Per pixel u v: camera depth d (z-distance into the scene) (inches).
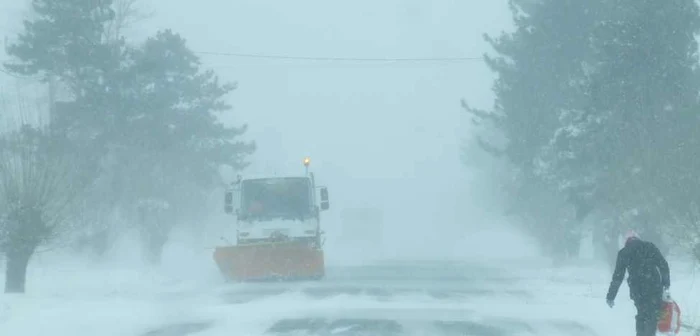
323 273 1893.5
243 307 1318.9
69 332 1034.1
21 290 1453.0
